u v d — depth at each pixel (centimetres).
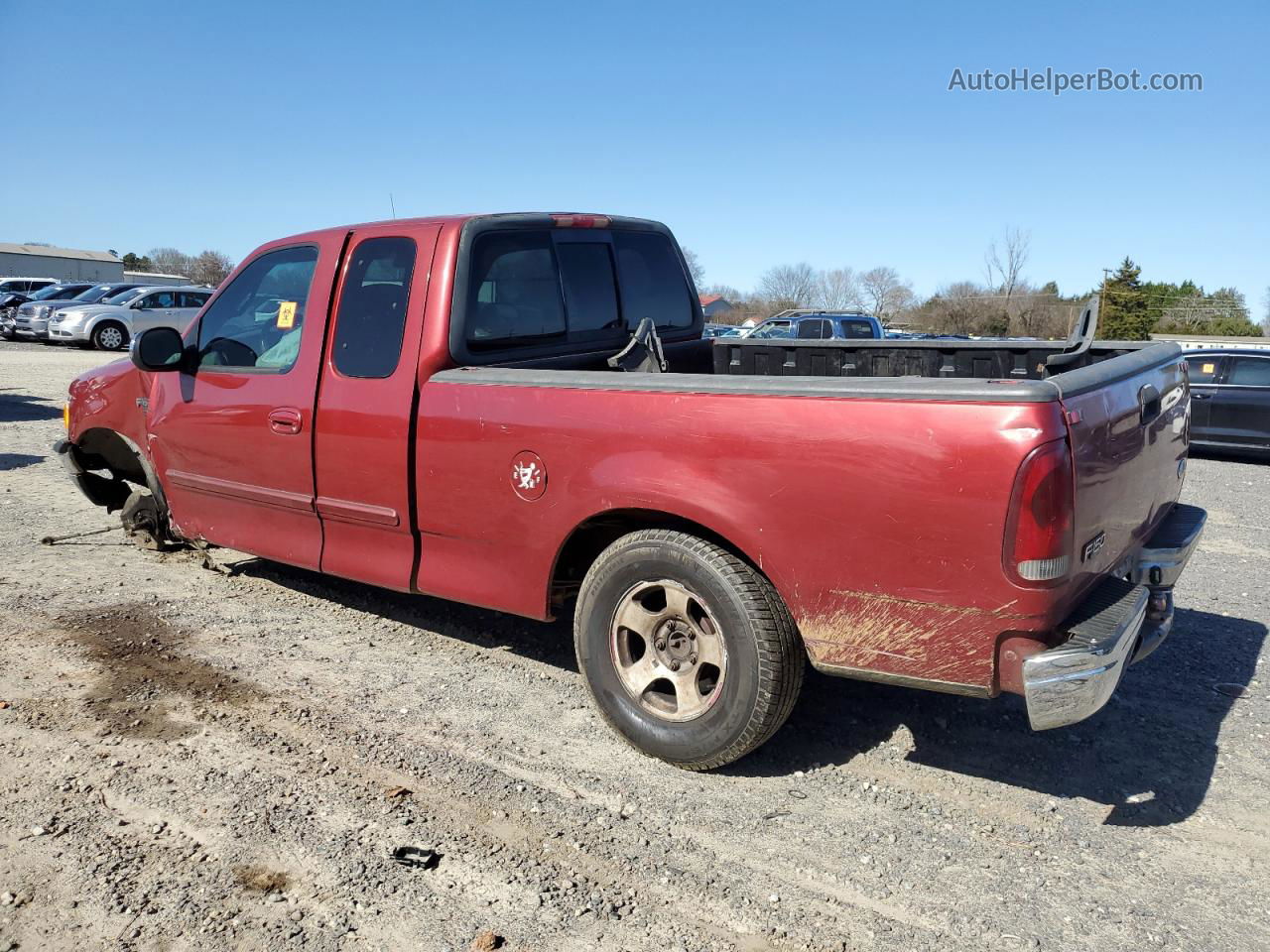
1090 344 436
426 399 407
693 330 564
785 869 298
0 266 8469
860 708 412
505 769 357
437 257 413
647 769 360
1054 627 294
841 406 308
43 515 728
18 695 410
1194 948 264
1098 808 337
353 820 320
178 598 541
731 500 329
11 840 305
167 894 280
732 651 335
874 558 306
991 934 269
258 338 482
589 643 374
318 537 465
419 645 480
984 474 285
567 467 367
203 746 370
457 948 260
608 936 266
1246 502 923
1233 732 396
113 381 581
